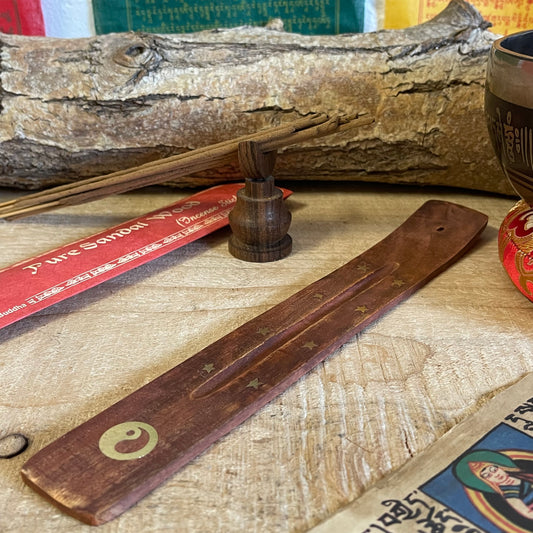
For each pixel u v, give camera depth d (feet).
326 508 1.56
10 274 2.35
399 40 2.94
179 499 1.58
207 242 2.78
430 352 2.09
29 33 3.54
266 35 3.02
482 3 3.51
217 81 2.91
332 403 1.88
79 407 1.87
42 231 2.88
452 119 2.90
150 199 3.17
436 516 1.51
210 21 3.58
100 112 2.92
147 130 2.95
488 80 2.19
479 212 2.82
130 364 2.05
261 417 1.83
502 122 2.10
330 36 3.03
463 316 2.27
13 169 3.05
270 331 2.10
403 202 3.12
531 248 2.28
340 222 2.94
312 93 2.92
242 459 1.69
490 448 1.69
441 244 2.62
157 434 1.69
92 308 2.33
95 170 3.07
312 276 2.52
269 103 2.92
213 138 2.97
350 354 2.08
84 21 3.56
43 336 2.18
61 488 1.54
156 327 2.23
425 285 2.44
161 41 2.93
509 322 2.23
